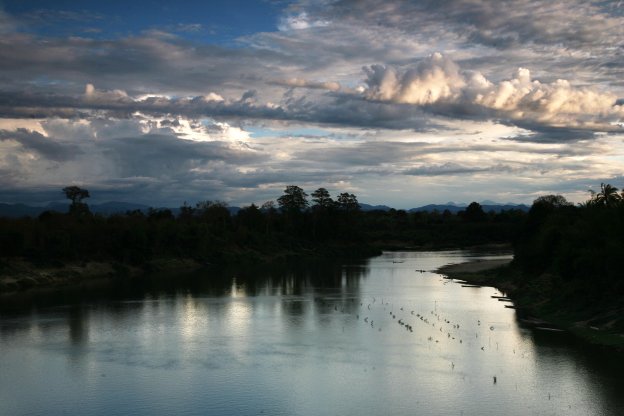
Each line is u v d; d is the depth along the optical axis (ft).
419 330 253.24
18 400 166.40
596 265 274.98
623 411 152.87
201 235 631.15
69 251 495.00
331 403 161.27
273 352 216.33
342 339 237.25
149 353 216.54
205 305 328.90
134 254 544.21
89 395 170.19
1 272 418.92
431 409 155.94
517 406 157.17
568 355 206.90
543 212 470.80
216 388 175.01
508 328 255.70
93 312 305.94
